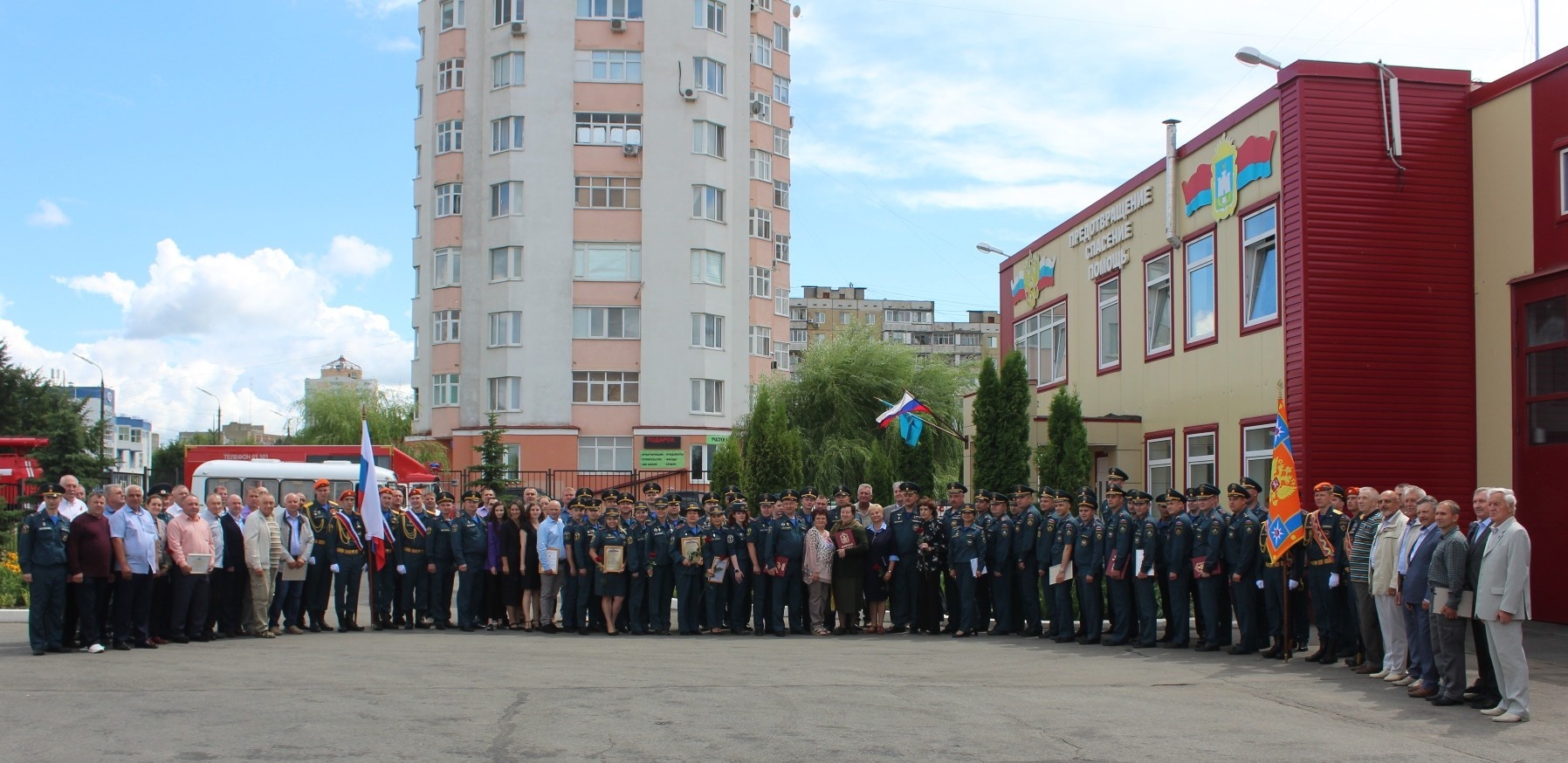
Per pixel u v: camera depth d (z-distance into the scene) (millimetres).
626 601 18719
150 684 11359
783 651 15047
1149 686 11719
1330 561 13523
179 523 15594
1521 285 16938
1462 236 17844
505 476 39156
